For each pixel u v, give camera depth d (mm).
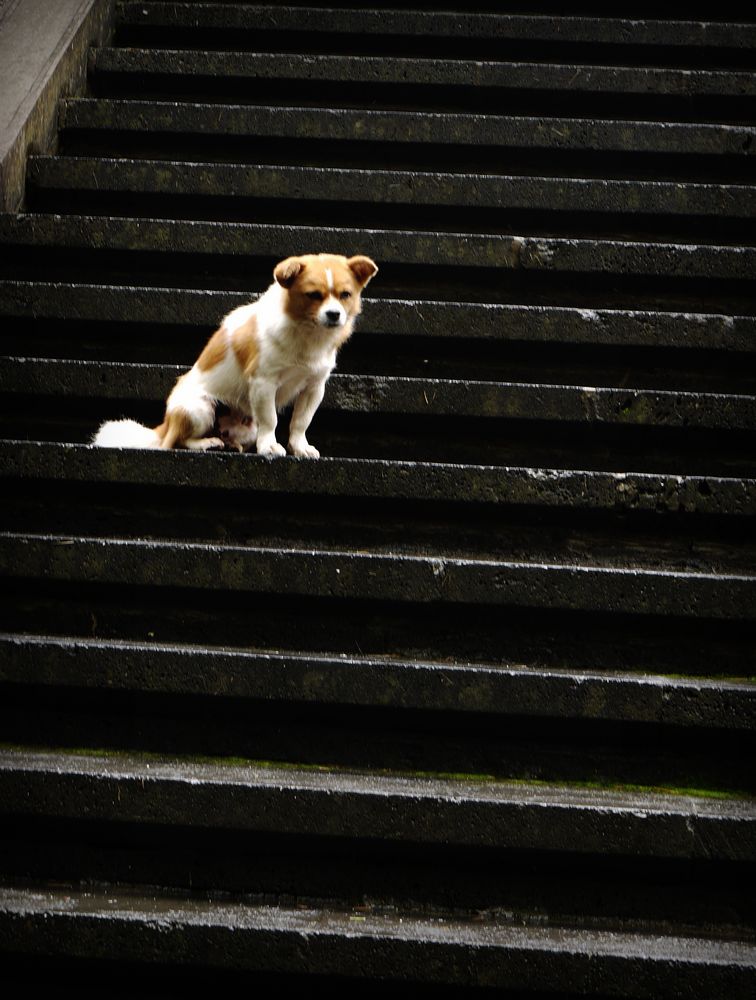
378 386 5648
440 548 5137
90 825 3941
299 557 4703
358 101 8062
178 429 5434
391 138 7434
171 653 4383
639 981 3490
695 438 5590
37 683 4379
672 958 3502
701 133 7309
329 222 6969
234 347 5434
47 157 6984
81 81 7953
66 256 6516
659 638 4703
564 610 4664
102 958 3541
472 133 7406
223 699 4363
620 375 6039
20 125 6828
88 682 4375
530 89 7891
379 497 5082
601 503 5105
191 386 5492
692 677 4641
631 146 7328
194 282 6555
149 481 5090
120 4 8688
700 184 6867
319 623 4738
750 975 3467
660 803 4027
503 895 3904
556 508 5109
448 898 3910
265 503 5121
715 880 3869
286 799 3918
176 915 3611
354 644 4719
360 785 4016
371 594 4688
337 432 5750
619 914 3879
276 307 5316
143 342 6121
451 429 5684
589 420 5578
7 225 6484
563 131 7371
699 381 6023
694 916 3865
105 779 3943
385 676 4344
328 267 5242
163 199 6980
